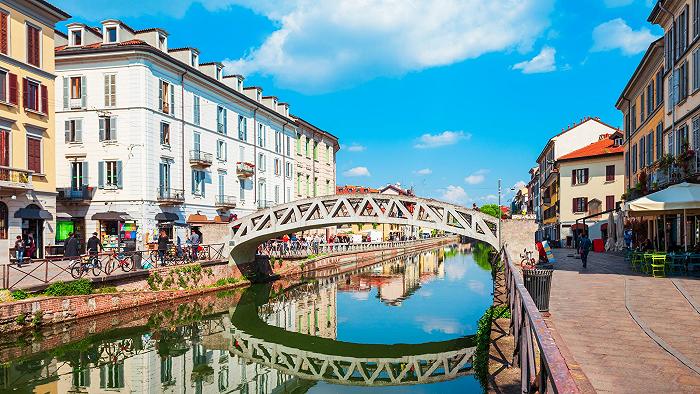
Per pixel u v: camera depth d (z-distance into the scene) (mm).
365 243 59188
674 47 25797
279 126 54938
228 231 31234
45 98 28281
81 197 33750
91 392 12477
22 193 26453
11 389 12477
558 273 18609
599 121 56125
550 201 61000
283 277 37781
